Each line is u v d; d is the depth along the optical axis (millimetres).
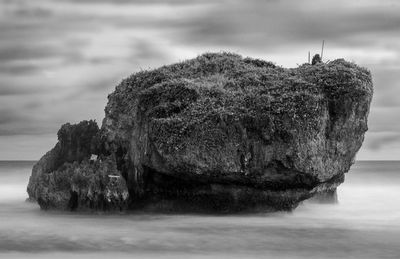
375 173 93562
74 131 49688
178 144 39750
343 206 50750
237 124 39500
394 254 34688
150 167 41500
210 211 42625
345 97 40875
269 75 44531
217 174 39969
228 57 50781
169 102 42625
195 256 33969
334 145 41031
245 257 33875
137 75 48000
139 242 36906
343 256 34250
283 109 39406
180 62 50594
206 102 41969
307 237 38500
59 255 34312
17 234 39219
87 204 43219
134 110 44719
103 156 44844
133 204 43531
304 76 43312
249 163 39531
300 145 39031
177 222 41375
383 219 44781
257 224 40906
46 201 44562
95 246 36156
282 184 40688
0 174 82312
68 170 44656
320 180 40438
